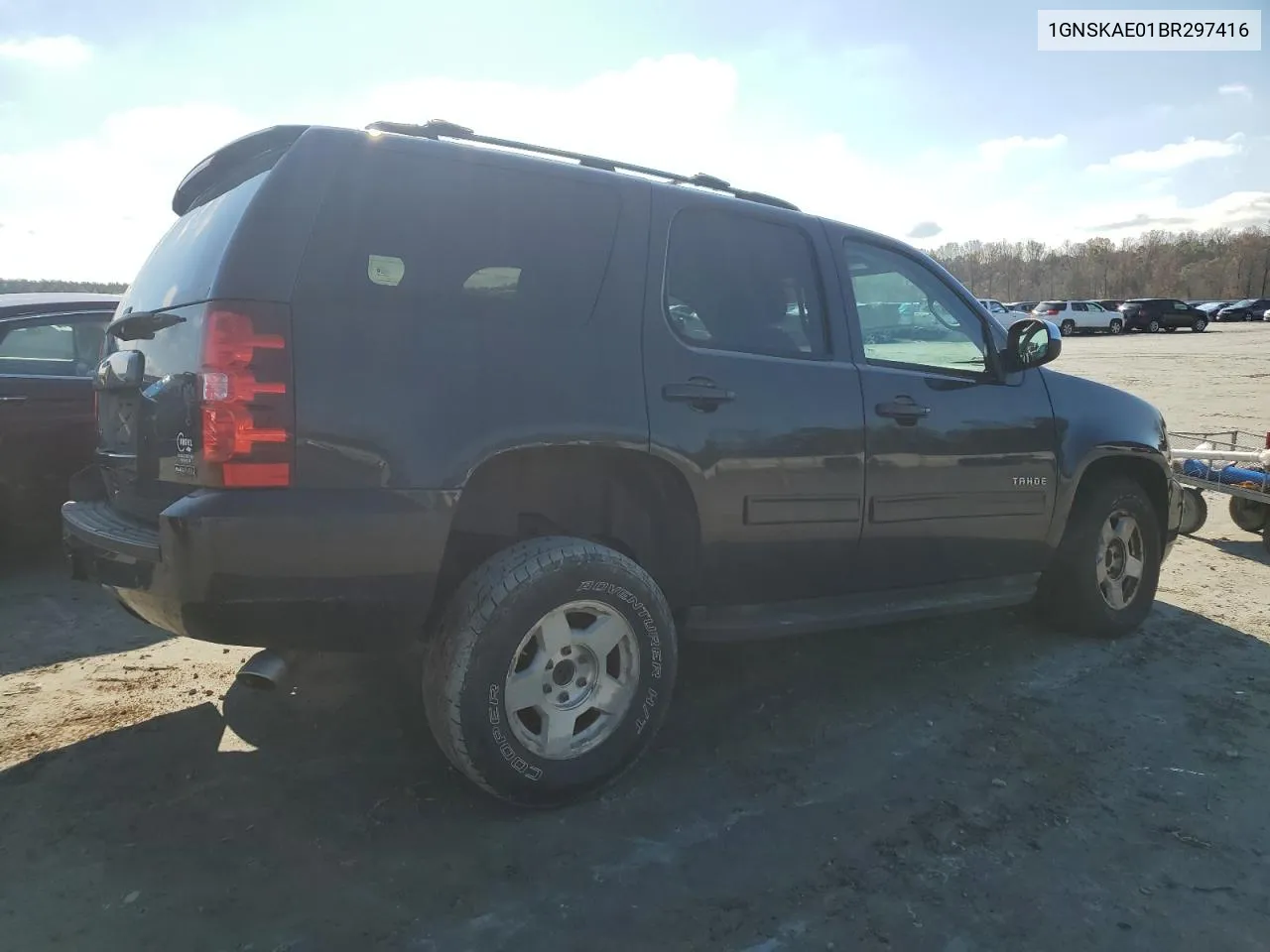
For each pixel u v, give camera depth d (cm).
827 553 341
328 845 257
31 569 533
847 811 283
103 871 243
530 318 277
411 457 249
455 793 287
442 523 252
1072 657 421
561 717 276
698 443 301
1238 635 457
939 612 376
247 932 220
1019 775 308
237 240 244
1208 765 317
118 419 302
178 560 234
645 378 294
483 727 258
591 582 275
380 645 259
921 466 361
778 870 251
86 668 386
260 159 282
